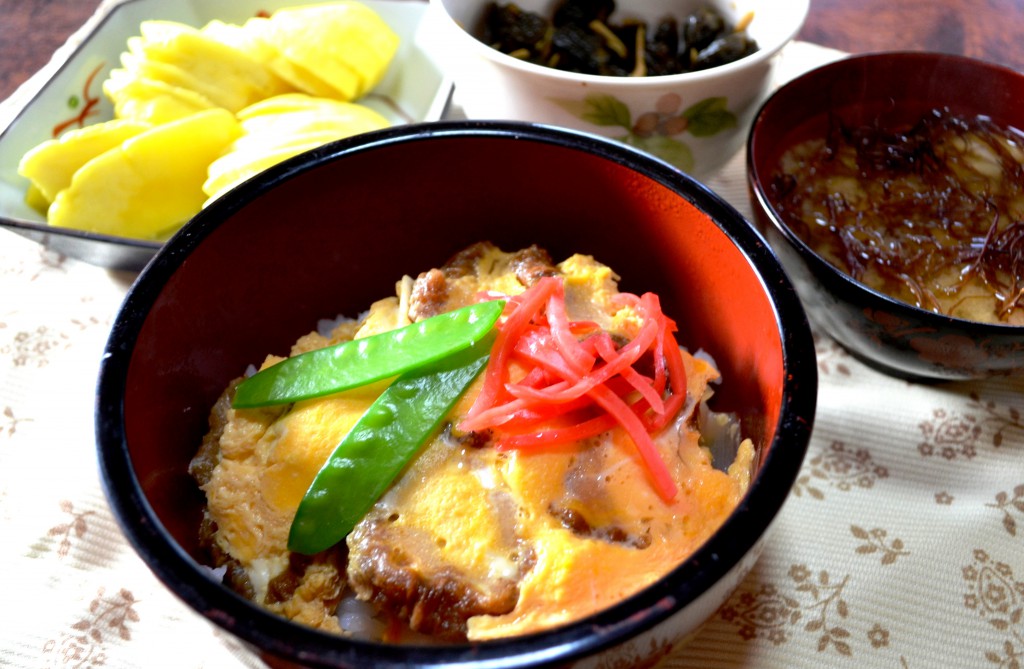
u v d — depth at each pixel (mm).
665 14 382
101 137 341
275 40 367
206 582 212
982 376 292
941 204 328
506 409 249
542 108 328
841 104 346
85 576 274
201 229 259
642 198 276
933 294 311
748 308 260
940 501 288
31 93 368
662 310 296
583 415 253
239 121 365
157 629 264
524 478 245
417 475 251
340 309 305
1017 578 273
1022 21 412
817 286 293
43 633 265
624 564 238
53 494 288
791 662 261
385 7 394
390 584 238
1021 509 285
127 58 367
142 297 248
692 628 225
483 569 241
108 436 229
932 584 273
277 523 254
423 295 273
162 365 255
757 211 308
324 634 207
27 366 314
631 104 320
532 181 287
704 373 270
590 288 278
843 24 412
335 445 257
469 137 277
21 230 317
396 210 291
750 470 255
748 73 321
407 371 259
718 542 215
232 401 272
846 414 304
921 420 303
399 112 392
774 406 243
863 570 275
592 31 371
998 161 334
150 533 217
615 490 247
